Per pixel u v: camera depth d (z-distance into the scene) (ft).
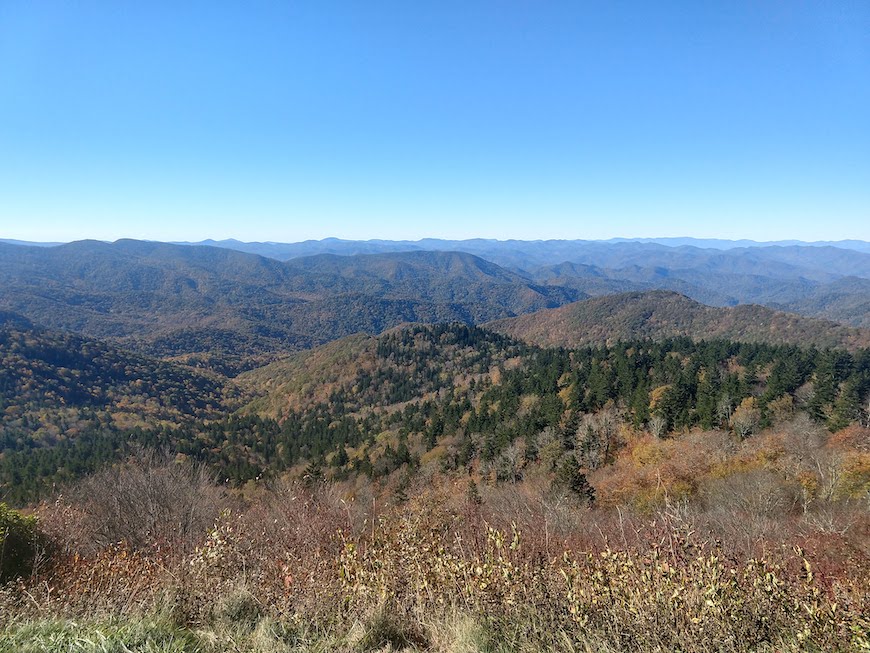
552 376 175.52
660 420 110.11
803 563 9.86
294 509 20.80
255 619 11.10
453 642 9.27
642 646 8.45
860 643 7.76
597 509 60.23
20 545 20.44
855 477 56.44
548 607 9.54
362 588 10.62
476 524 15.76
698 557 9.31
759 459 73.41
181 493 44.39
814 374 121.70
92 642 9.34
